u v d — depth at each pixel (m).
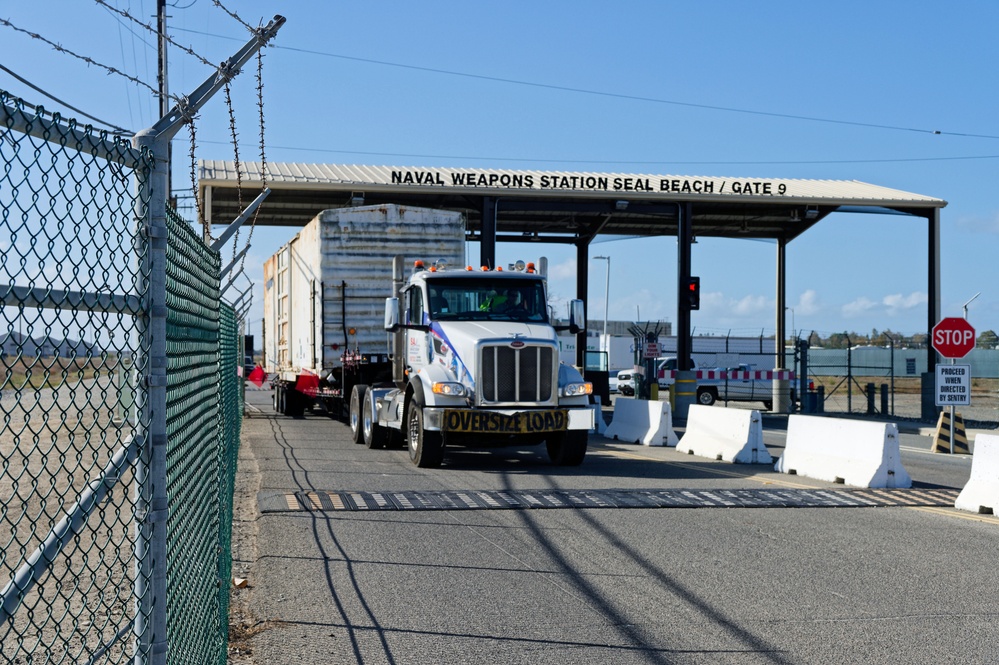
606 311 61.06
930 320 30.67
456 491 12.39
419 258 21.17
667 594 7.48
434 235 21.27
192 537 4.62
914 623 6.78
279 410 28.52
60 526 3.41
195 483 4.81
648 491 12.66
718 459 17.27
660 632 6.51
